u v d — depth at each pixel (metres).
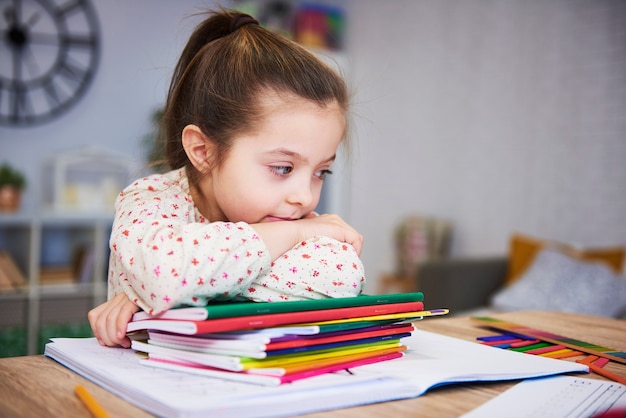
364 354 0.61
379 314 0.63
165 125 0.90
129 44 4.17
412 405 0.52
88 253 3.57
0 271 3.28
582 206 3.27
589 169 3.25
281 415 0.48
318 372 0.55
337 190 4.80
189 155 0.80
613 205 3.14
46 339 3.22
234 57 0.77
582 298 2.59
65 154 3.79
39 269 3.56
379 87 4.54
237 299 0.69
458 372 0.58
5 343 3.13
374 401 0.52
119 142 4.14
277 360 0.54
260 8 4.74
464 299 2.87
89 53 4.03
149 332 0.62
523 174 3.56
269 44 0.77
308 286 0.69
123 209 0.73
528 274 2.78
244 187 0.74
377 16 4.62
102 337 0.67
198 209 0.83
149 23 4.23
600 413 0.48
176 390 0.49
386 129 4.46
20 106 3.82
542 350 0.76
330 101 0.75
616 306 2.57
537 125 3.50
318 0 5.00
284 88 0.73
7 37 3.77
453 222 3.95
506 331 0.87
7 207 3.50
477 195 3.82
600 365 0.70
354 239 0.78
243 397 0.48
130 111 4.17
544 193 3.45
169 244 0.62
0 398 0.52
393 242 4.29
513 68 3.64
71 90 3.97
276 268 0.70
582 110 3.29
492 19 3.78
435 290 2.86
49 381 0.58
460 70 3.96
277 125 0.72
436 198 4.08
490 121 3.76
